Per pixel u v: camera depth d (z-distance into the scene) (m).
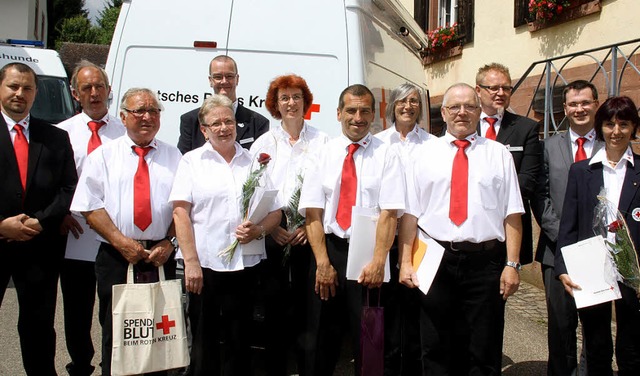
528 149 4.19
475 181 3.65
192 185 3.76
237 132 4.63
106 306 3.69
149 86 4.84
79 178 3.89
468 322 3.72
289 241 3.98
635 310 3.53
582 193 3.73
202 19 4.88
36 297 3.78
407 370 4.12
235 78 4.58
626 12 7.00
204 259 3.76
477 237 3.60
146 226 3.68
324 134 4.35
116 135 4.46
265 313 4.05
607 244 3.53
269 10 4.88
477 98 3.70
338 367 4.81
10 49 9.18
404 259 3.74
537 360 5.01
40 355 3.83
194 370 3.89
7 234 3.60
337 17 4.85
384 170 3.71
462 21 10.42
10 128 3.77
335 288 3.75
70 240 4.16
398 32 6.60
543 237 4.21
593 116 4.17
